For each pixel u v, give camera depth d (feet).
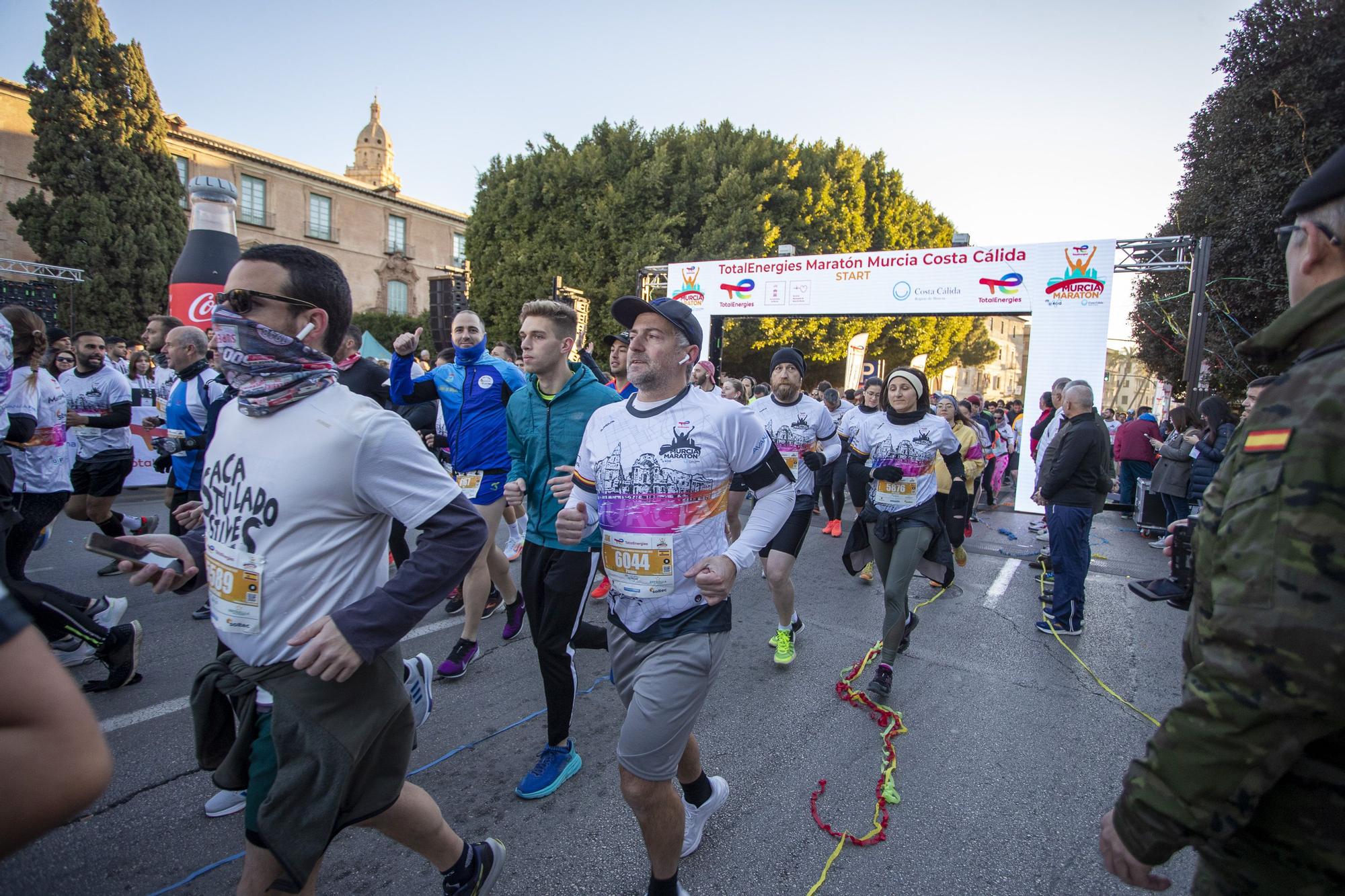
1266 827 3.28
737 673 13.26
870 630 15.89
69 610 10.74
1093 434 15.60
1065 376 37.60
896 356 87.30
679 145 69.51
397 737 5.25
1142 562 24.56
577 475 7.38
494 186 75.25
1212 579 3.36
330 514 4.76
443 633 14.71
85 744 2.38
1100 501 16.34
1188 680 3.42
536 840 8.09
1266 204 40.14
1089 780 9.71
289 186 107.96
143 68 74.79
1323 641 2.84
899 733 10.93
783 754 10.21
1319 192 3.46
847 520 30.86
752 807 8.88
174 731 10.16
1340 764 3.13
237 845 7.84
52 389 13.87
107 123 72.28
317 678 4.70
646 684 6.33
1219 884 3.58
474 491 13.32
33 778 2.26
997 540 28.35
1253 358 3.84
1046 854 8.08
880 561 13.37
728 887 7.42
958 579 20.92
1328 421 2.98
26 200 70.23
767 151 69.26
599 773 9.55
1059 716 11.74
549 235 70.79
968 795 9.27
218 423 5.23
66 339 18.76
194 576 5.42
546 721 10.98
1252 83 41.52
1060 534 15.92
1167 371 54.24
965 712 11.80
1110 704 12.28
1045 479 16.03
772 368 15.78
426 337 104.12
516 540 21.30
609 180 68.74
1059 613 16.05
